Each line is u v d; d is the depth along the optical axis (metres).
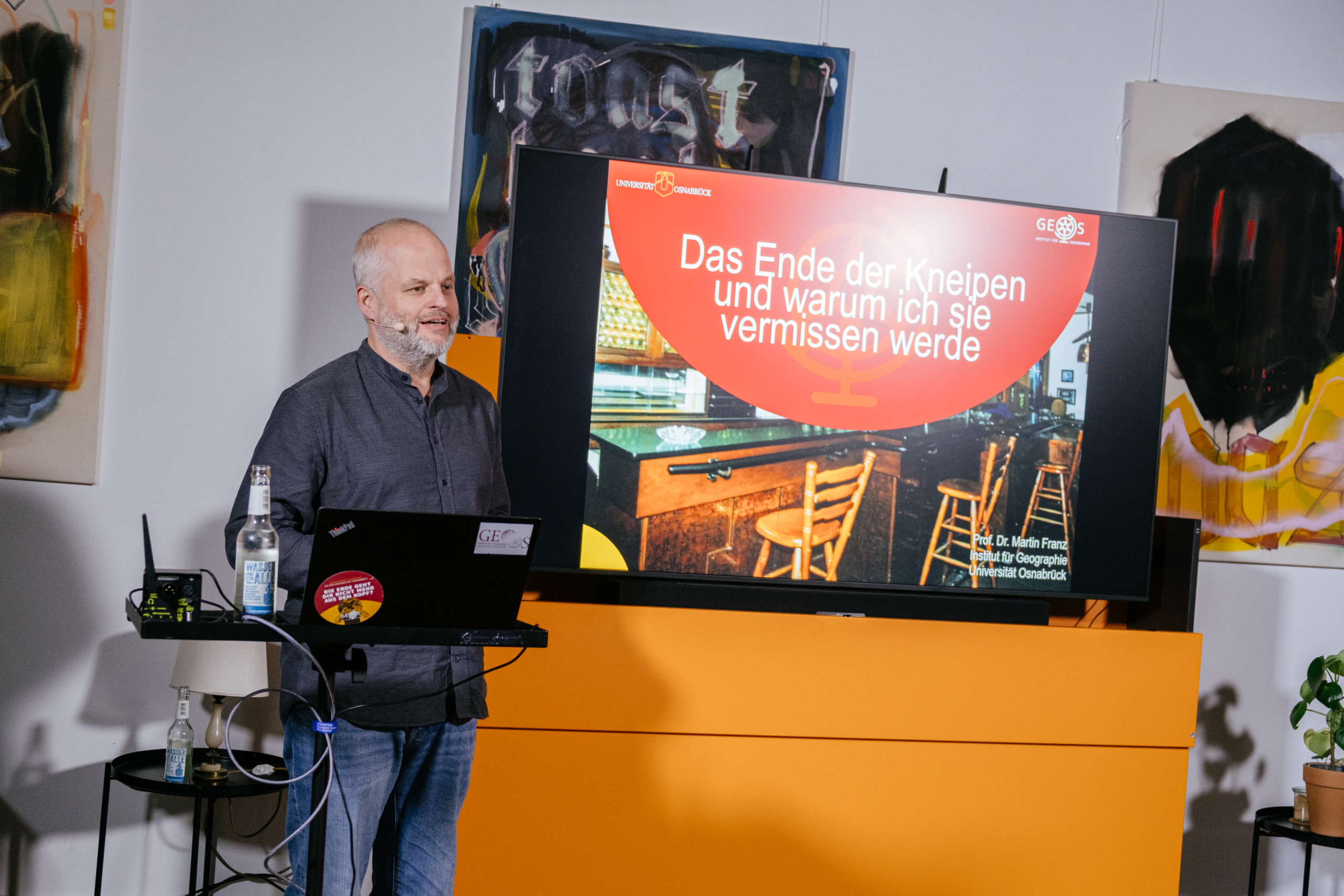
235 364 2.89
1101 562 2.62
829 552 2.53
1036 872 2.48
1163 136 3.21
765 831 2.39
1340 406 3.25
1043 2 3.21
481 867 2.30
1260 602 3.24
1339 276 3.26
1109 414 2.63
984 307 2.58
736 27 3.08
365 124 2.95
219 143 2.89
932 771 2.45
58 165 2.79
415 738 1.79
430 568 1.42
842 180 3.10
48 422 2.79
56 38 2.80
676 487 2.47
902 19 3.15
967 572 2.58
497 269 2.97
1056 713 2.50
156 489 2.86
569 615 2.32
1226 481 3.20
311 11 2.92
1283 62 3.31
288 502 1.70
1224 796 3.22
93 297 2.81
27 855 2.79
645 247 2.45
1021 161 3.19
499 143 2.97
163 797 2.82
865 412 2.54
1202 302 3.21
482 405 1.99
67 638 2.81
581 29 2.99
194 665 2.51
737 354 2.49
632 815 2.35
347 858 1.69
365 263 1.80
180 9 2.87
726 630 2.38
